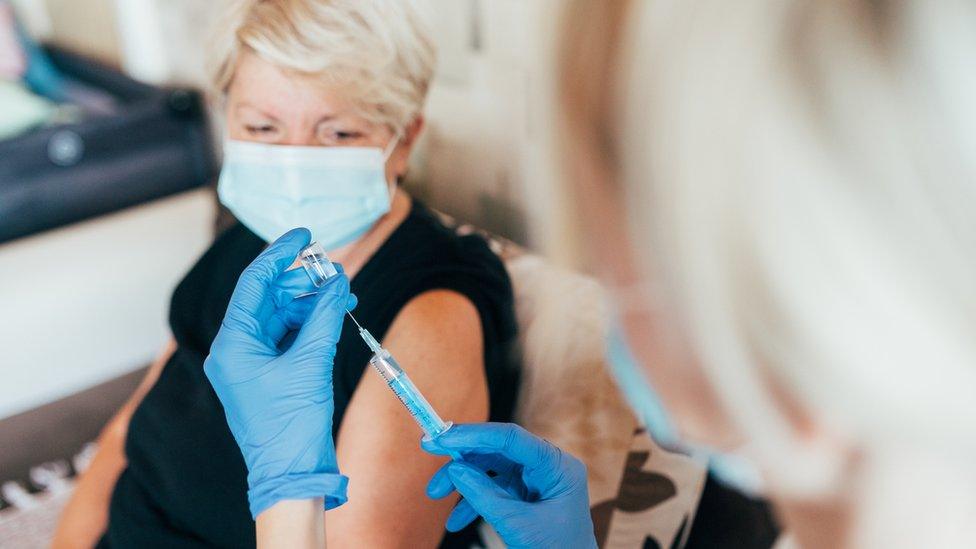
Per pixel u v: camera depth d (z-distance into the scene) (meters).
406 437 0.92
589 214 0.33
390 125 1.08
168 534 1.13
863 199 0.26
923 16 0.26
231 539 1.09
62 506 1.72
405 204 1.15
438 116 1.45
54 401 1.96
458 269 1.04
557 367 1.08
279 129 1.06
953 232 0.26
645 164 0.29
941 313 0.26
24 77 2.93
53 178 2.48
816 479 0.32
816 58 0.27
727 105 0.27
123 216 2.24
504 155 1.34
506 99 1.29
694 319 0.30
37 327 1.89
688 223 0.29
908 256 0.26
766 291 0.28
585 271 0.38
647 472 0.98
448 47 1.37
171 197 2.74
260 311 0.81
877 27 0.26
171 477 1.13
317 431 0.74
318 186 1.06
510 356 1.10
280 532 0.71
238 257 1.23
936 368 0.26
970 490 0.30
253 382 0.75
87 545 1.31
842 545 0.34
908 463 0.30
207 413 1.12
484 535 1.07
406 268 1.03
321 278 0.81
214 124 2.67
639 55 0.29
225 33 1.04
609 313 0.36
